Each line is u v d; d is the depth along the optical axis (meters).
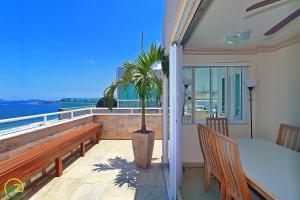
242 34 3.34
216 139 2.49
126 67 4.59
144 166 4.49
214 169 2.90
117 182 3.79
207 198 3.21
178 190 3.37
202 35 3.43
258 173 1.99
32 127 4.00
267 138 4.34
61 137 4.59
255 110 4.47
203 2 2.10
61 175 4.09
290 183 1.76
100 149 6.02
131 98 8.10
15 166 2.81
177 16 2.27
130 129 7.25
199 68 4.71
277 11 2.46
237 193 2.14
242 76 4.67
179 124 3.57
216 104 4.72
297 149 3.12
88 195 3.32
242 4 2.32
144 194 3.36
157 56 4.39
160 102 5.05
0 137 3.10
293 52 3.64
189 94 4.69
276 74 4.18
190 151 4.58
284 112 3.94
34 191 3.42
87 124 6.70
